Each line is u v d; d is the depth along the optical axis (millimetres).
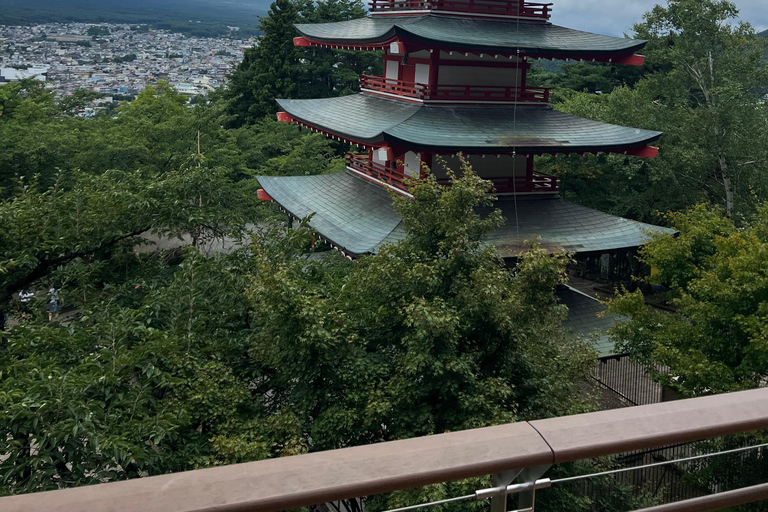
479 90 30734
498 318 14766
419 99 29781
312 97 77875
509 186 30141
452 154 26766
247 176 59500
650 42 50281
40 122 47062
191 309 17000
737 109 43000
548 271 15648
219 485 2068
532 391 15516
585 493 15734
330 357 14367
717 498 2820
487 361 15711
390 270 15953
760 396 2775
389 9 34688
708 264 22875
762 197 42125
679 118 45031
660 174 43156
